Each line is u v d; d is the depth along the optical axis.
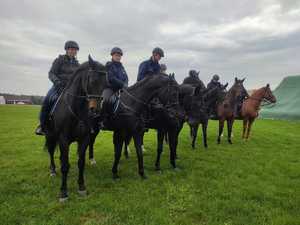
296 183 7.57
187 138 14.73
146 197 6.35
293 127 21.78
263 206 5.96
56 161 9.62
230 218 5.43
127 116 7.30
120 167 8.83
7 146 12.34
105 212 5.60
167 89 7.61
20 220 5.22
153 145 12.84
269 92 14.60
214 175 8.05
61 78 6.73
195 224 5.20
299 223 5.18
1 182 7.25
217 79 12.58
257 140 14.66
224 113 12.97
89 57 5.84
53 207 5.73
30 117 28.23
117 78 7.78
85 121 6.16
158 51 8.30
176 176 7.95
